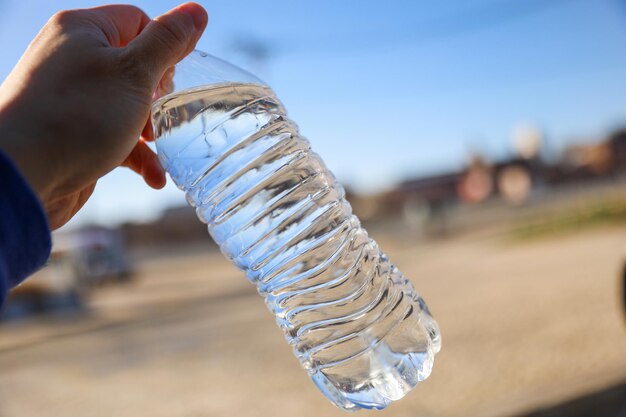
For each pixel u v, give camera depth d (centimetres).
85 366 173
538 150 884
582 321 146
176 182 34
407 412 102
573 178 910
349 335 34
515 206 780
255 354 160
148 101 28
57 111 25
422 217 586
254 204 35
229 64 36
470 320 167
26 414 130
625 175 923
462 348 137
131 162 37
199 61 35
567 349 125
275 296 35
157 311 280
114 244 444
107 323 260
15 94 25
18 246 21
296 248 35
